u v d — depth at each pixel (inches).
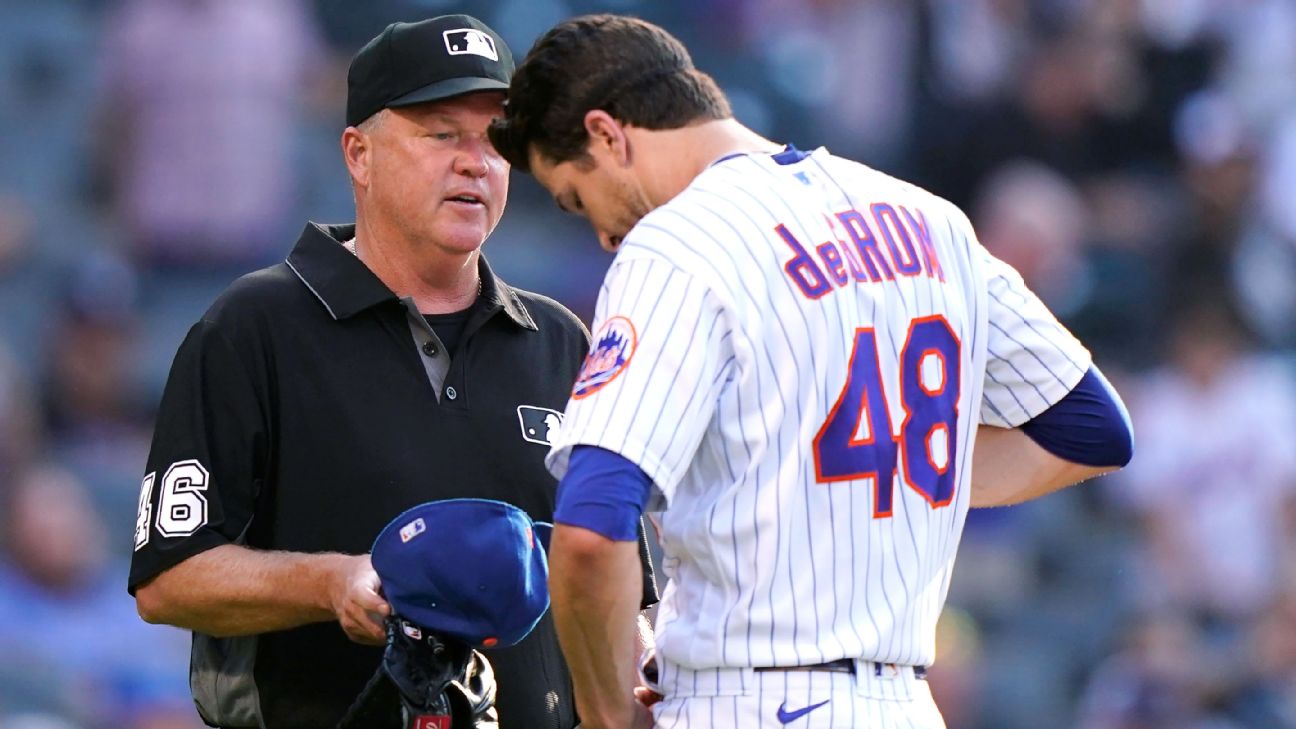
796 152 405.1
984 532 1311.5
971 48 1529.3
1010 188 1488.7
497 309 494.9
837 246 388.2
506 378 493.7
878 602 386.3
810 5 1542.8
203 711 485.4
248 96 1352.1
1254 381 1376.7
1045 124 1521.9
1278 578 1321.4
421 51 474.9
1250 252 1491.1
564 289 1386.6
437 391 483.2
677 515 386.9
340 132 1414.9
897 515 389.4
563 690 498.3
